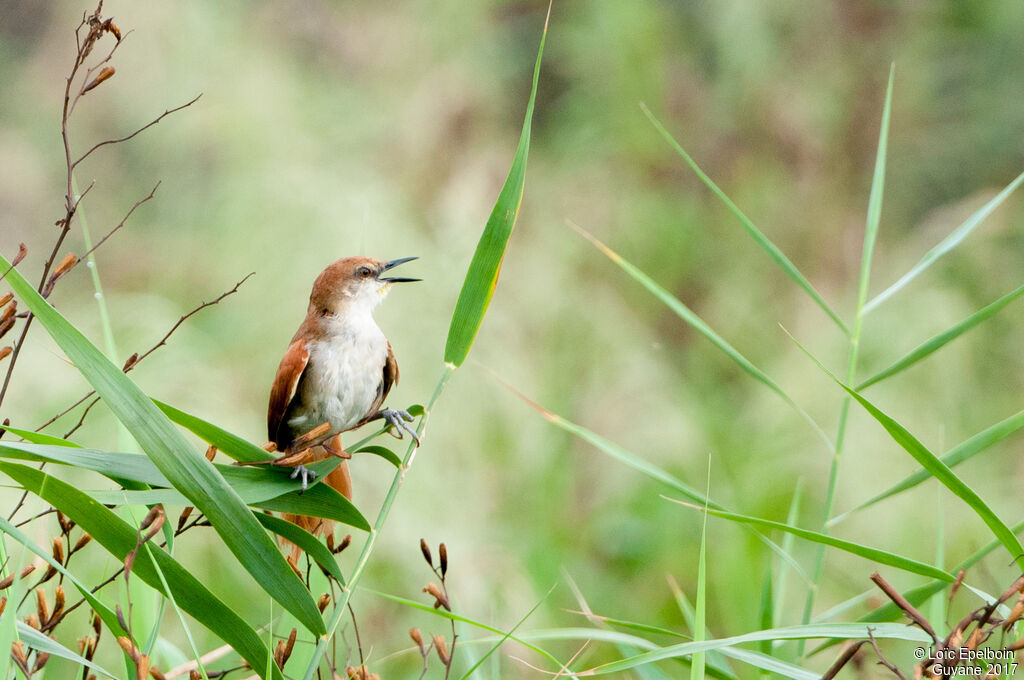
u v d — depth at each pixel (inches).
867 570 408.5
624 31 642.2
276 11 661.9
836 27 656.4
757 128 644.7
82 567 349.7
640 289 612.7
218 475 158.6
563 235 602.9
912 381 498.3
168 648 228.2
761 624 232.8
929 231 585.3
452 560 401.1
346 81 647.1
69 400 402.9
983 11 656.4
